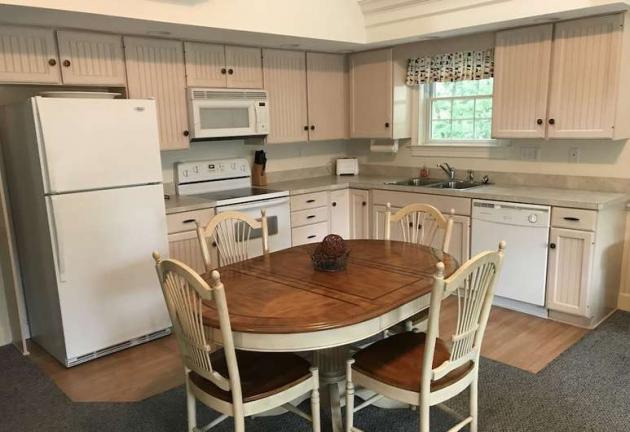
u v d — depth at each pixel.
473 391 2.15
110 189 3.11
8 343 3.57
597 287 3.39
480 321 2.04
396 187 4.33
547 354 3.05
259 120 4.30
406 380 1.96
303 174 5.19
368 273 2.34
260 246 4.05
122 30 3.38
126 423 2.51
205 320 1.86
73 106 2.89
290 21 3.79
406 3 4.00
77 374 3.04
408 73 4.67
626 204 3.58
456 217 3.93
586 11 3.20
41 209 2.98
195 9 3.27
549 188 3.91
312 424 2.20
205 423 2.47
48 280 3.11
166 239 3.41
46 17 2.90
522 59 3.70
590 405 2.50
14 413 2.64
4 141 3.26
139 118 3.18
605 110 3.36
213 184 4.44
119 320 3.28
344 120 5.09
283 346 1.83
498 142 4.27
